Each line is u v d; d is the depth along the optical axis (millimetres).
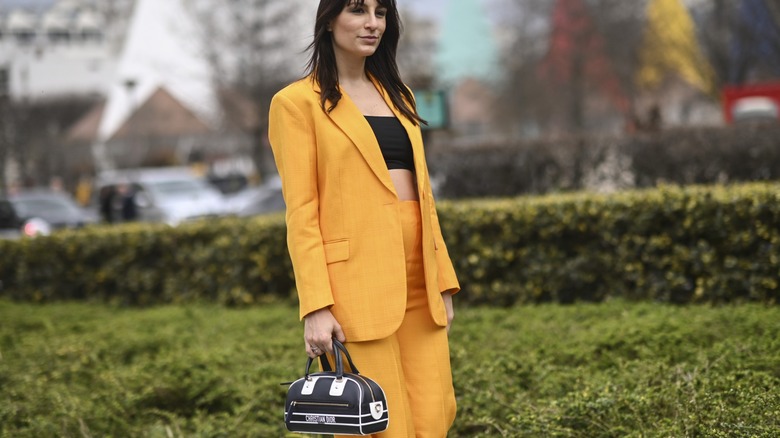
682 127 11414
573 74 38344
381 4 3473
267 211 17609
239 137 41562
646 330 5574
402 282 3340
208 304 8539
